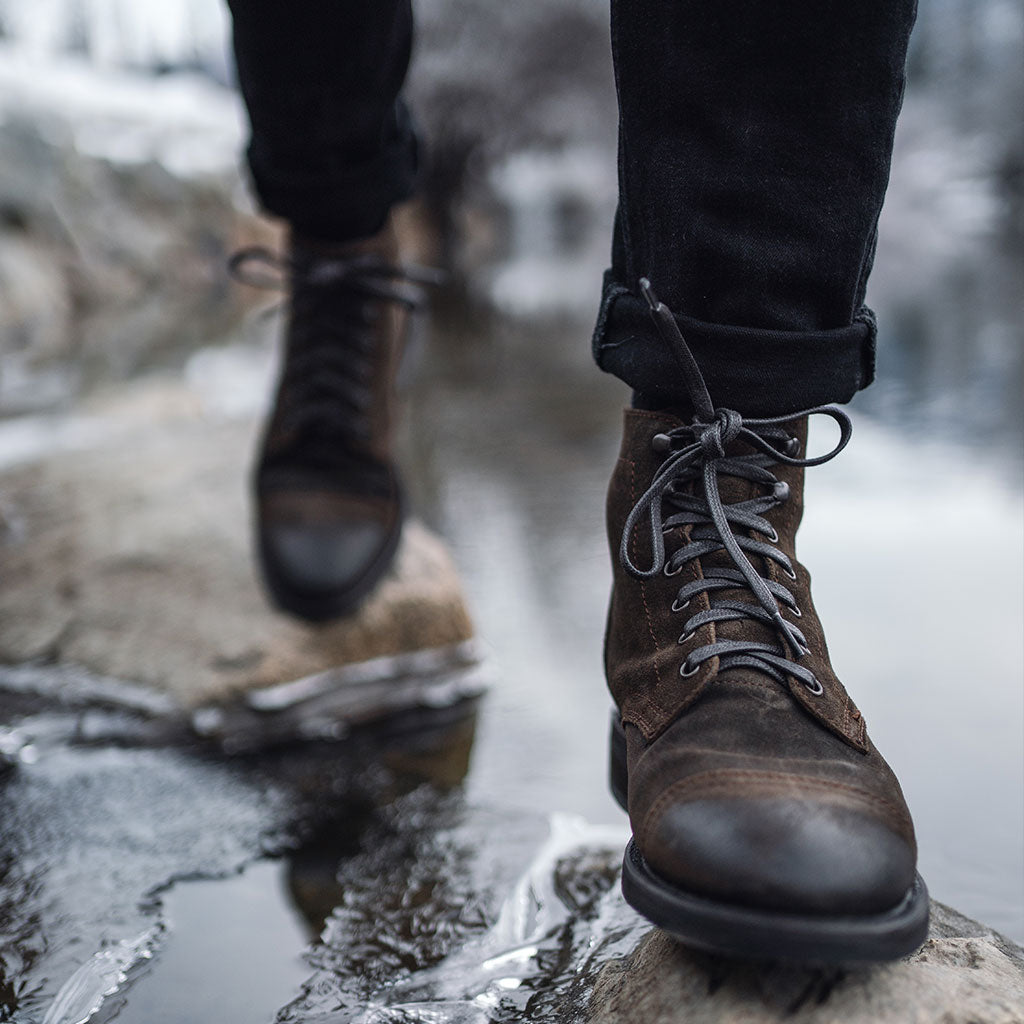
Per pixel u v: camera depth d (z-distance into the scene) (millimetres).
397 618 1392
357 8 974
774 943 568
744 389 729
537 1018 710
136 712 1283
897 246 9945
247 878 934
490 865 951
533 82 10766
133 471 1867
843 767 651
